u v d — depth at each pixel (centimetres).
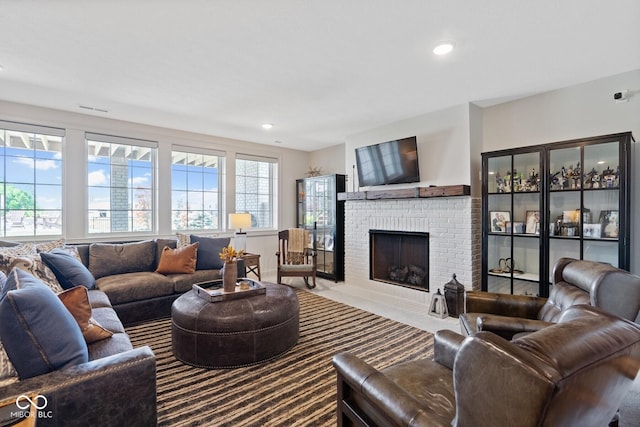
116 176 433
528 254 330
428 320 338
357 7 187
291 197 624
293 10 190
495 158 345
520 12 192
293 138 534
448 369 153
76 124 396
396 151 416
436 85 306
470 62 259
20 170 367
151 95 333
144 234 454
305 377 221
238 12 192
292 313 267
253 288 281
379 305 391
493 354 75
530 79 292
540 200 305
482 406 76
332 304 395
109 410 126
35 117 369
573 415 74
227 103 356
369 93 326
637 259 276
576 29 210
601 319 91
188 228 499
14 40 223
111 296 311
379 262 461
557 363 69
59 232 390
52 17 196
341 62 258
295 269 469
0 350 124
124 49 237
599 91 293
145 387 134
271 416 180
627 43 228
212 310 242
